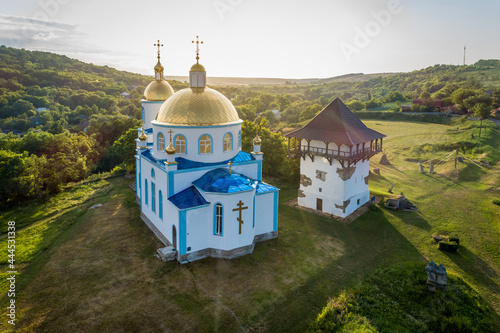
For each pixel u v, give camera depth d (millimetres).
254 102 165125
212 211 28453
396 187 49688
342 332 20891
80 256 29484
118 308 22844
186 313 22453
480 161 62156
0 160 46062
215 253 29141
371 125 94688
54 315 22234
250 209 29156
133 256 29359
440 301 23812
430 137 78375
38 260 29188
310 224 36688
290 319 22328
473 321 22312
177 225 28203
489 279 27641
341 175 38000
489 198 45625
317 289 25391
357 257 30234
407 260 29953
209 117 30984
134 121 90500
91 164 71562
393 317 22406
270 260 29047
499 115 93125
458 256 30812
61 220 37750
